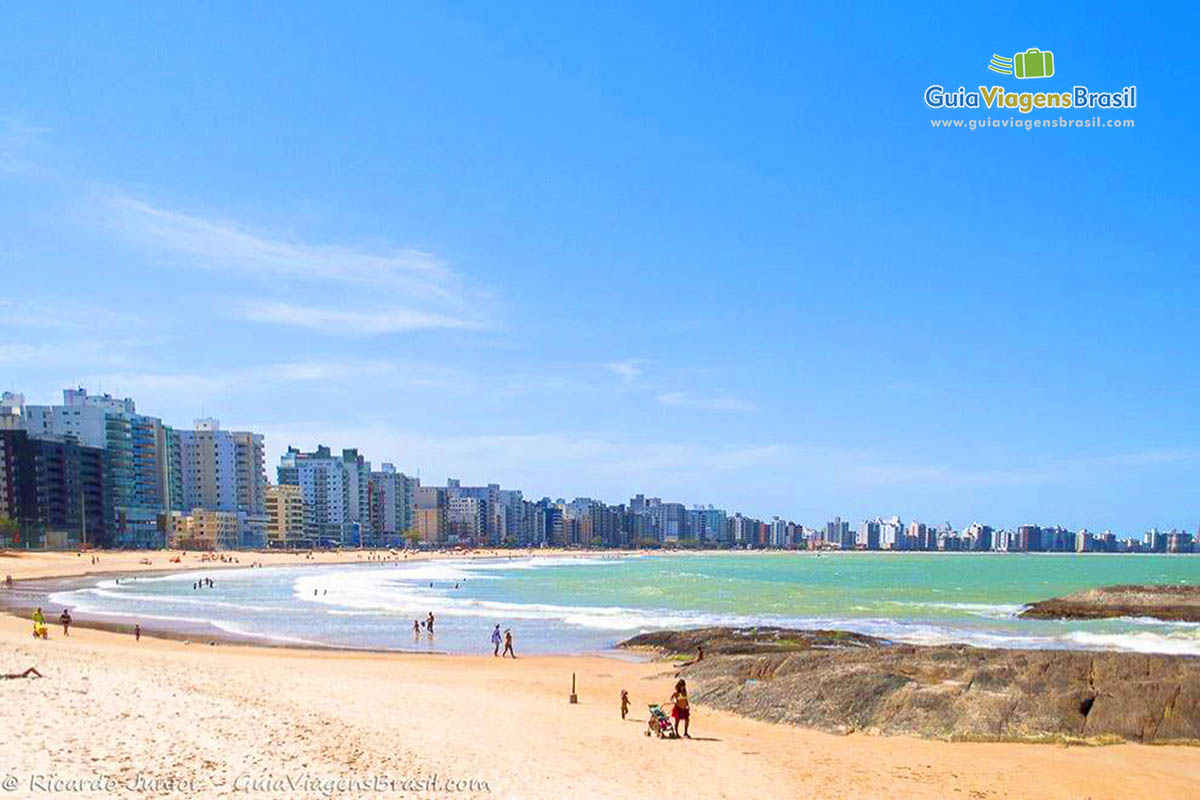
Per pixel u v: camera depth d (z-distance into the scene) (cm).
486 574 16412
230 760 1755
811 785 2116
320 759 1838
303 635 5825
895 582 13538
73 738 1800
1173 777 2302
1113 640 5050
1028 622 6278
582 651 5100
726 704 3200
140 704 2236
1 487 18775
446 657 4750
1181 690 2775
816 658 3575
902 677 3097
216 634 5766
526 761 2062
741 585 12100
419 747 2078
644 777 2044
